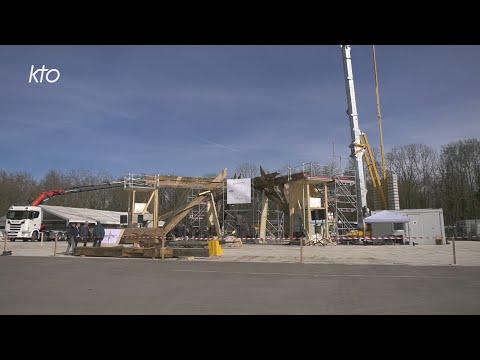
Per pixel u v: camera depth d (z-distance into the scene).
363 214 42.38
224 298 9.71
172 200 74.44
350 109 45.69
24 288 11.34
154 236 33.38
